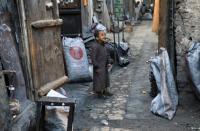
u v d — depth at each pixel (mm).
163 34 6969
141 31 16109
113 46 9555
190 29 6781
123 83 8117
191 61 6422
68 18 10078
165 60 6641
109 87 7805
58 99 5336
